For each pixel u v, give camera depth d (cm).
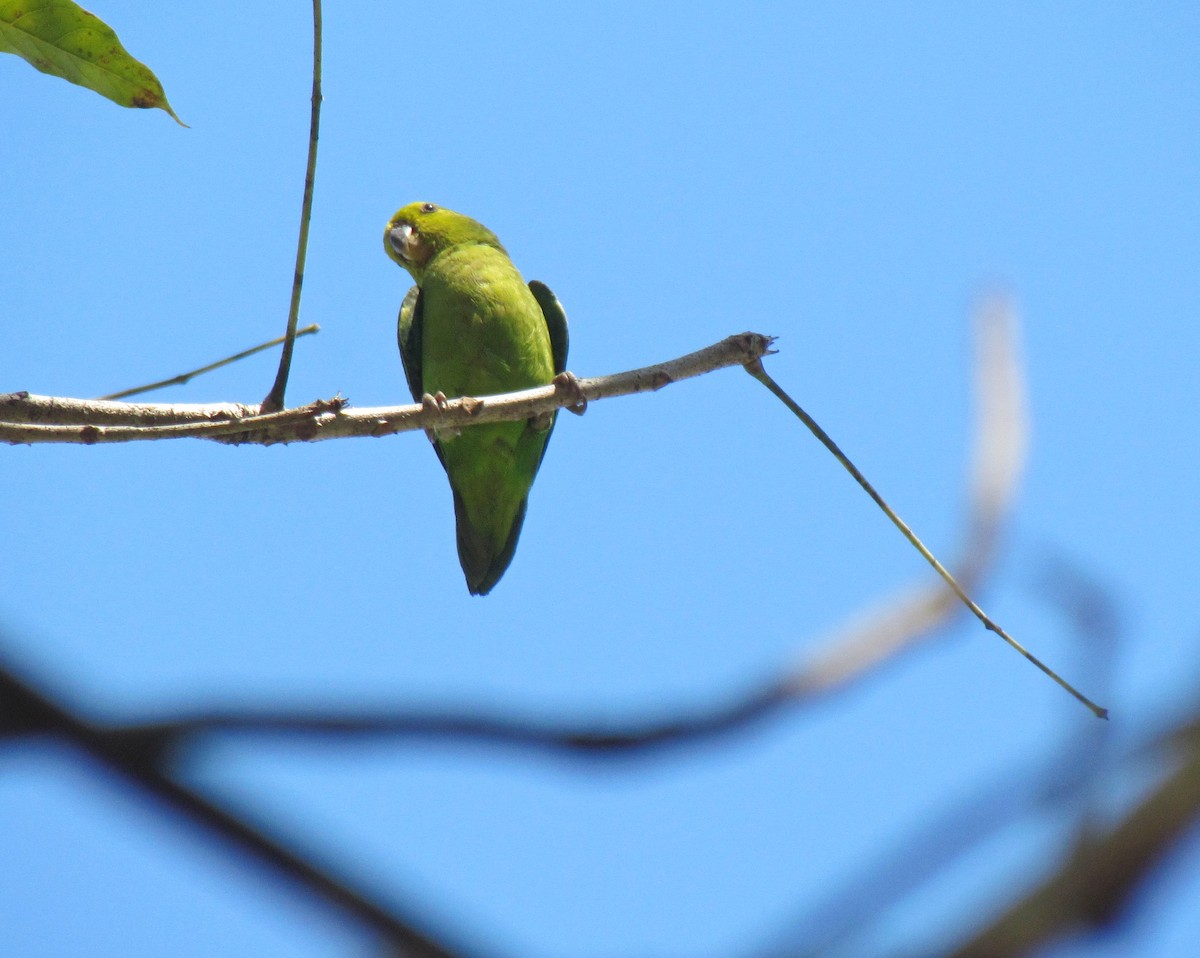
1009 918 194
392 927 194
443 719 222
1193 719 191
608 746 256
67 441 817
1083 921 189
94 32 861
